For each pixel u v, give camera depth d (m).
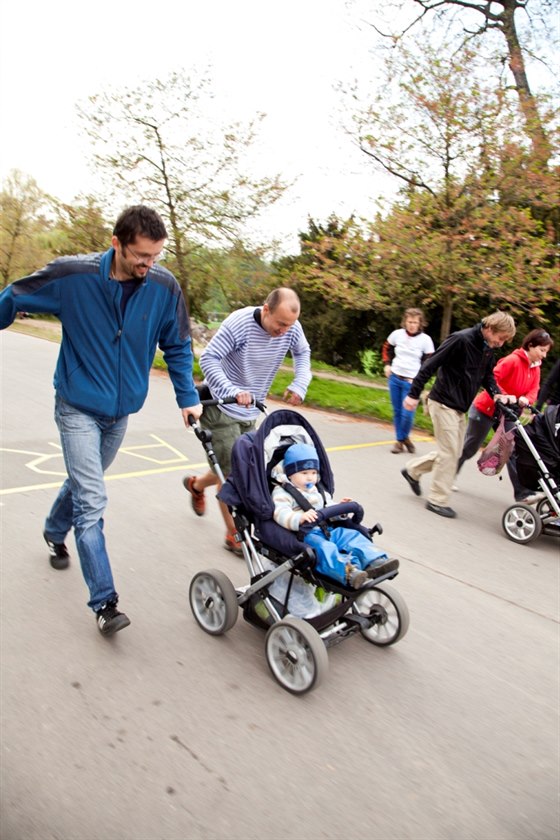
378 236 11.64
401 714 3.08
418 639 3.79
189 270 16.36
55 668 3.16
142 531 4.93
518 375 6.32
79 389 3.28
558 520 5.50
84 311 3.14
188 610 3.85
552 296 11.23
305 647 3.08
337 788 2.56
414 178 11.45
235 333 4.12
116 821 2.31
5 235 33.22
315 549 3.18
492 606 4.31
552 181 10.82
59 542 4.11
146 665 3.26
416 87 10.75
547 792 2.66
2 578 3.99
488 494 7.04
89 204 15.64
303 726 2.92
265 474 3.36
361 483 6.93
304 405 11.62
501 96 10.45
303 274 14.46
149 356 3.44
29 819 2.28
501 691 3.35
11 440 7.23
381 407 11.37
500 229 10.94
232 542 4.59
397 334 8.34
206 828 2.31
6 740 2.65
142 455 7.08
